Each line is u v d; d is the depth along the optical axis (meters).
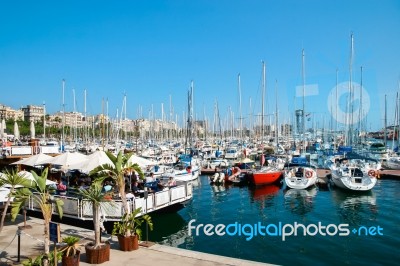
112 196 16.69
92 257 10.41
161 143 82.94
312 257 14.48
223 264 10.33
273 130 65.75
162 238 17.44
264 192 30.92
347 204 25.47
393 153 48.28
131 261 10.66
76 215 16.36
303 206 24.97
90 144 80.12
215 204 25.92
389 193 29.59
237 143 68.44
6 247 12.25
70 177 23.94
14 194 11.16
